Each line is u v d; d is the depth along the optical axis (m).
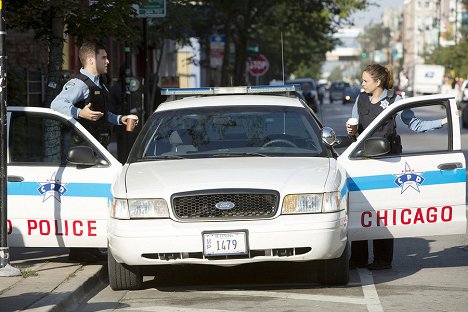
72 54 35.97
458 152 12.83
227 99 13.66
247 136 12.87
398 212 12.73
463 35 127.31
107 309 11.05
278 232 11.28
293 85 14.89
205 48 56.31
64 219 12.70
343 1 60.03
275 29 64.88
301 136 12.87
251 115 13.16
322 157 12.54
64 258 13.97
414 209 12.73
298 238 11.29
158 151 12.77
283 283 12.46
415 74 124.19
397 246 15.59
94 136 14.02
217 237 11.28
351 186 12.64
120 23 18.62
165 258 11.46
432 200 12.76
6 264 12.41
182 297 11.66
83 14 18.42
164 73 69.75
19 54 31.50
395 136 13.39
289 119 13.11
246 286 12.32
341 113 82.75
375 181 12.69
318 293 11.73
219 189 11.39
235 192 11.37
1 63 12.23
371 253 15.30
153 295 11.88
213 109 13.33
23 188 12.75
